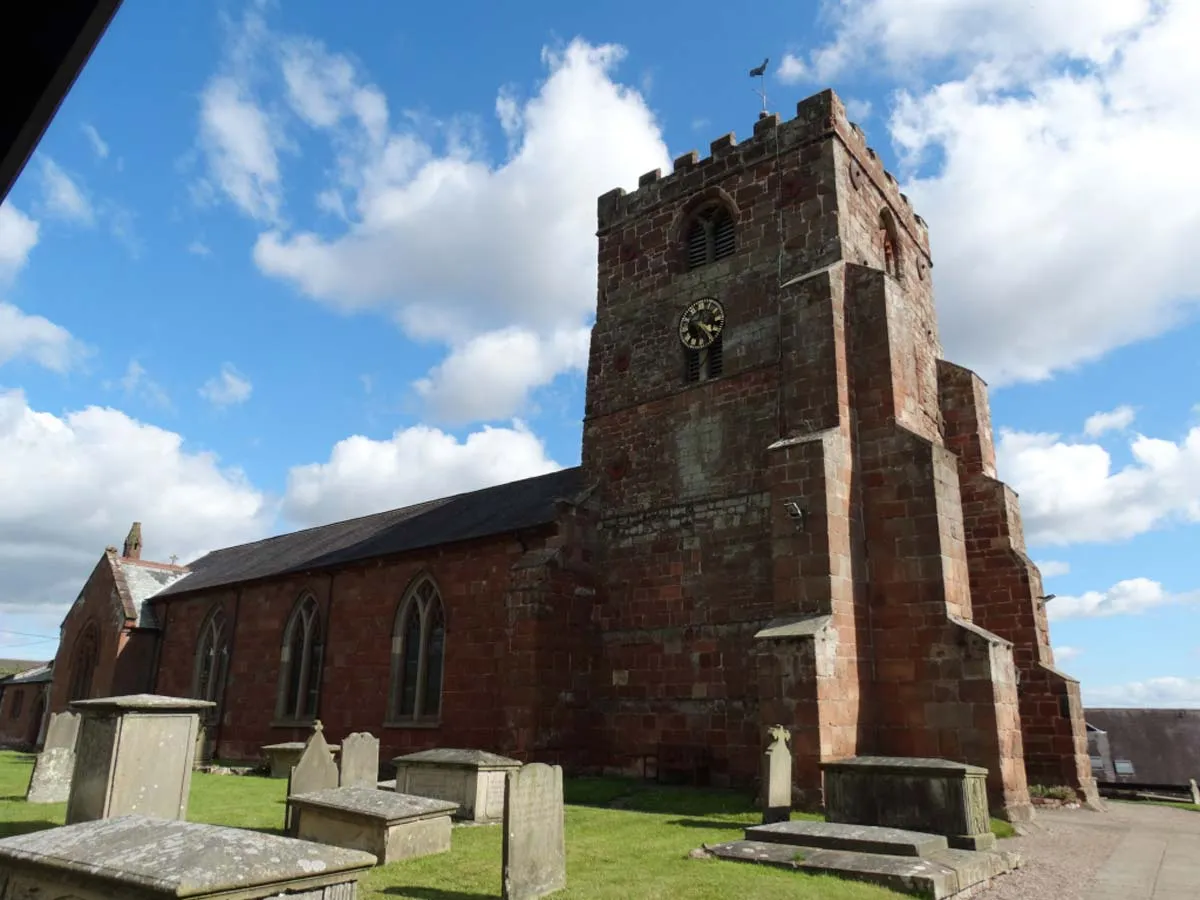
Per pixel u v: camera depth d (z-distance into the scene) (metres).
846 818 15.27
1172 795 32.50
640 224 30.22
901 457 21.83
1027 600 25.36
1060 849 15.72
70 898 6.86
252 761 36.09
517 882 10.28
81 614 49.22
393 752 29.86
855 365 23.47
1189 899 11.56
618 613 26.30
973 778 14.50
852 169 26.66
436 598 30.97
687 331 27.44
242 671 38.69
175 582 49.34
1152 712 40.47
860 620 20.88
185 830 7.23
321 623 35.31
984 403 28.97
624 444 27.95
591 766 25.28
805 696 18.97
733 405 25.30
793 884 11.01
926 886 10.93
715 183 28.19
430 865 12.41
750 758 22.09
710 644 23.83
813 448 21.42
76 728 20.27
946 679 19.75
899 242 29.94
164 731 14.39
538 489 33.06
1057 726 23.98
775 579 21.27
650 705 24.62
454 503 38.12
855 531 21.58
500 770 17.52
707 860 12.77
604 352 29.72
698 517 25.17
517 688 24.80
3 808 18.02
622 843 14.32
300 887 6.79
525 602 25.45
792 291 24.27
